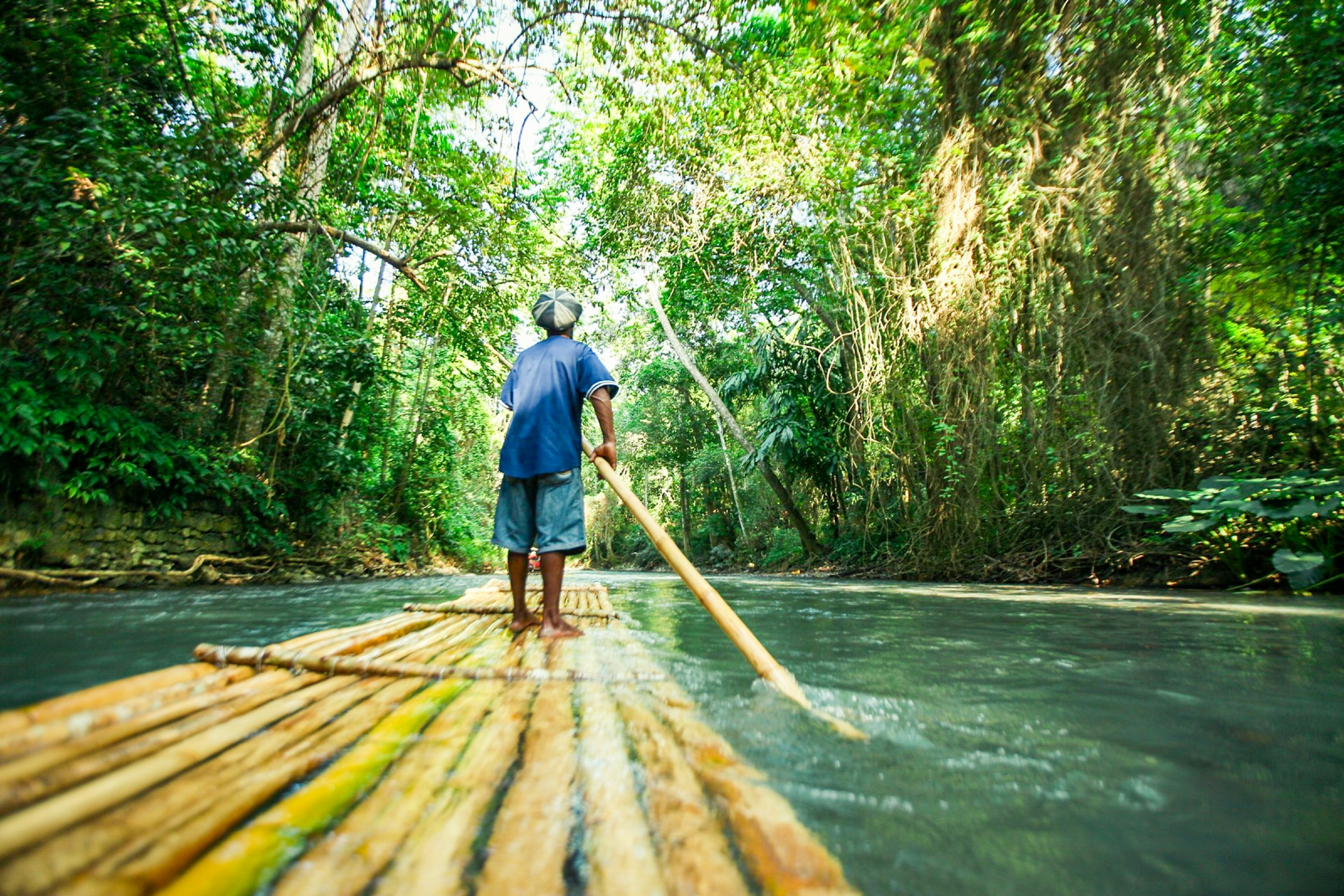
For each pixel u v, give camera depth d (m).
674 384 20.23
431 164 7.85
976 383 6.62
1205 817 0.73
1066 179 5.98
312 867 0.52
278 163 6.93
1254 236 5.66
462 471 16.75
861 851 0.63
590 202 11.20
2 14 4.36
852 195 6.83
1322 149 5.32
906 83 6.24
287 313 6.56
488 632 2.10
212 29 6.08
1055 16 5.78
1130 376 5.90
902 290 6.87
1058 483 6.50
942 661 1.76
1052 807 0.75
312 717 0.98
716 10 5.80
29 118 4.44
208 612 2.96
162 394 5.99
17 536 4.36
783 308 11.64
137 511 5.41
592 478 25.84
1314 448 5.39
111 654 1.66
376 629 1.86
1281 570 4.59
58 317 4.54
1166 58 5.77
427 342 11.98
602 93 6.62
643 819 0.64
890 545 9.44
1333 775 0.86
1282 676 1.54
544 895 0.49
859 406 7.98
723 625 1.52
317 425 8.12
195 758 0.74
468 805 0.66
